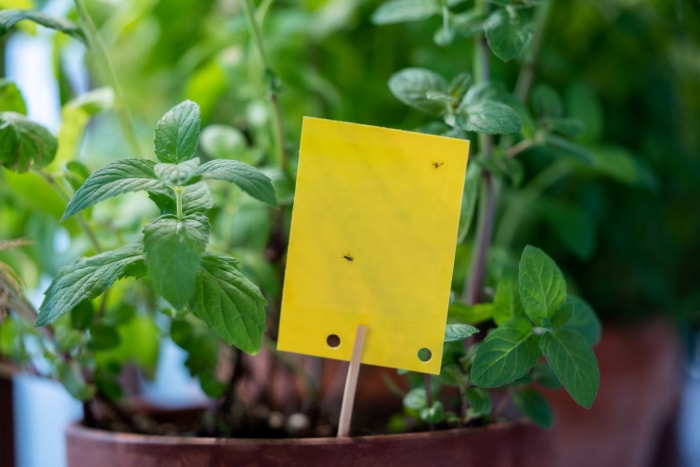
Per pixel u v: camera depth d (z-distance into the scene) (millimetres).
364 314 551
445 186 549
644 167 826
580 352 535
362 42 890
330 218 550
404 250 550
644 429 856
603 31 899
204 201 524
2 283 579
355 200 550
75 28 601
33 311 608
